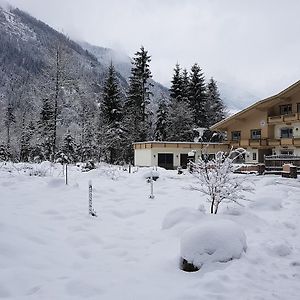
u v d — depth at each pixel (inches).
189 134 2145.7
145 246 274.7
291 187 647.1
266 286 198.7
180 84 2354.8
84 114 2231.8
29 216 330.0
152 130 2336.4
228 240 237.6
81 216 355.3
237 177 383.6
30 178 625.0
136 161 1772.9
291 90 1648.6
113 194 514.9
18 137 2285.9
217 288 192.4
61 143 1893.5
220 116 2539.4
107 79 2097.7
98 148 2048.5
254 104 1761.8
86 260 237.6
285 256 251.6
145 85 2146.9
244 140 1795.0
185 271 221.6
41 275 202.7
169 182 706.2
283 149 1702.8
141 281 202.1
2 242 234.8
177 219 325.1
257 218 354.0
